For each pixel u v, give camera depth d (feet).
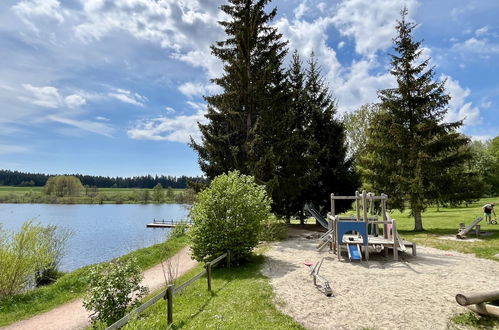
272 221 58.85
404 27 63.93
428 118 60.44
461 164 58.70
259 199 39.70
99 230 159.94
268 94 64.64
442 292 23.94
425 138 59.52
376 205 64.54
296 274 31.12
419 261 35.27
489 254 36.94
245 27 63.16
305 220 91.40
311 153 75.20
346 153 80.89
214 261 30.94
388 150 61.82
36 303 32.50
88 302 22.81
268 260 38.70
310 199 78.02
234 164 62.03
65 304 32.89
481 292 19.72
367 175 64.08
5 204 351.87
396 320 19.39
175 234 78.69
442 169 57.47
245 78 62.69
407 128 61.72
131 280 24.68
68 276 39.11
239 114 63.82
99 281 23.15
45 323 28.02
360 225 37.99
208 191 39.58
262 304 22.91
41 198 347.15
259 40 68.13
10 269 37.68
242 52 64.80
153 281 39.04
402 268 32.32
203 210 37.70
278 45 67.87
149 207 335.88
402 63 63.05
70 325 27.40
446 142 57.36
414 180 56.18
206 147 61.16
